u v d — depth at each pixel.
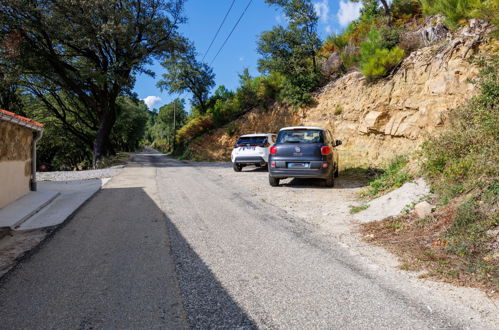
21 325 2.42
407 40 14.37
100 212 6.46
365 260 3.81
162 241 4.56
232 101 34.44
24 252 4.14
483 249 3.59
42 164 39.69
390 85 13.41
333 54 20.77
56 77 24.30
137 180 11.61
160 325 2.43
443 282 3.15
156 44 25.14
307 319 2.52
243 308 2.70
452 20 9.83
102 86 24.44
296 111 21.38
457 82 9.96
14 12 19.55
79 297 2.88
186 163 22.97
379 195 6.93
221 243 4.48
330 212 6.31
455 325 2.41
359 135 14.47
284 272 3.47
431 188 5.55
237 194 8.48
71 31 21.09
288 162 9.02
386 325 2.42
